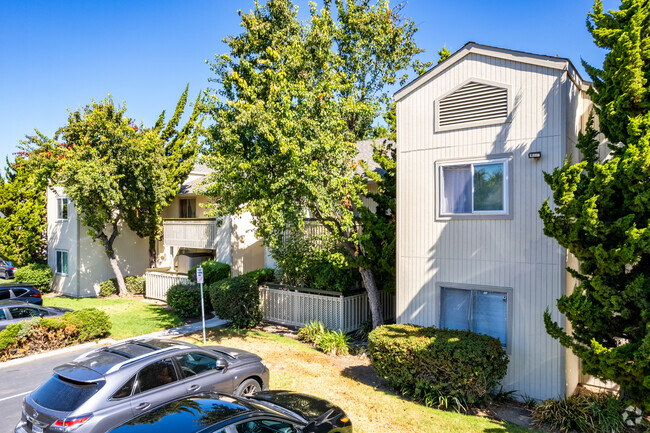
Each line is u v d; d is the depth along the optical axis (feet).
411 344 28.60
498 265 30.99
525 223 30.01
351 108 39.96
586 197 22.48
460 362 26.66
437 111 33.83
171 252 76.59
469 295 32.48
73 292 74.79
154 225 75.05
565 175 22.72
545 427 25.04
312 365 35.68
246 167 35.94
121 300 69.87
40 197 83.25
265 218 36.27
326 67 48.01
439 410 27.14
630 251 20.29
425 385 28.30
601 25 25.85
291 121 35.42
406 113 35.45
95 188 61.62
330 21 53.88
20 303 45.09
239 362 26.68
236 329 48.44
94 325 44.80
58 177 66.39
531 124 30.01
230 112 39.99
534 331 29.45
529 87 30.14
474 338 28.91
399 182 35.78
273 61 50.85
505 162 30.86
